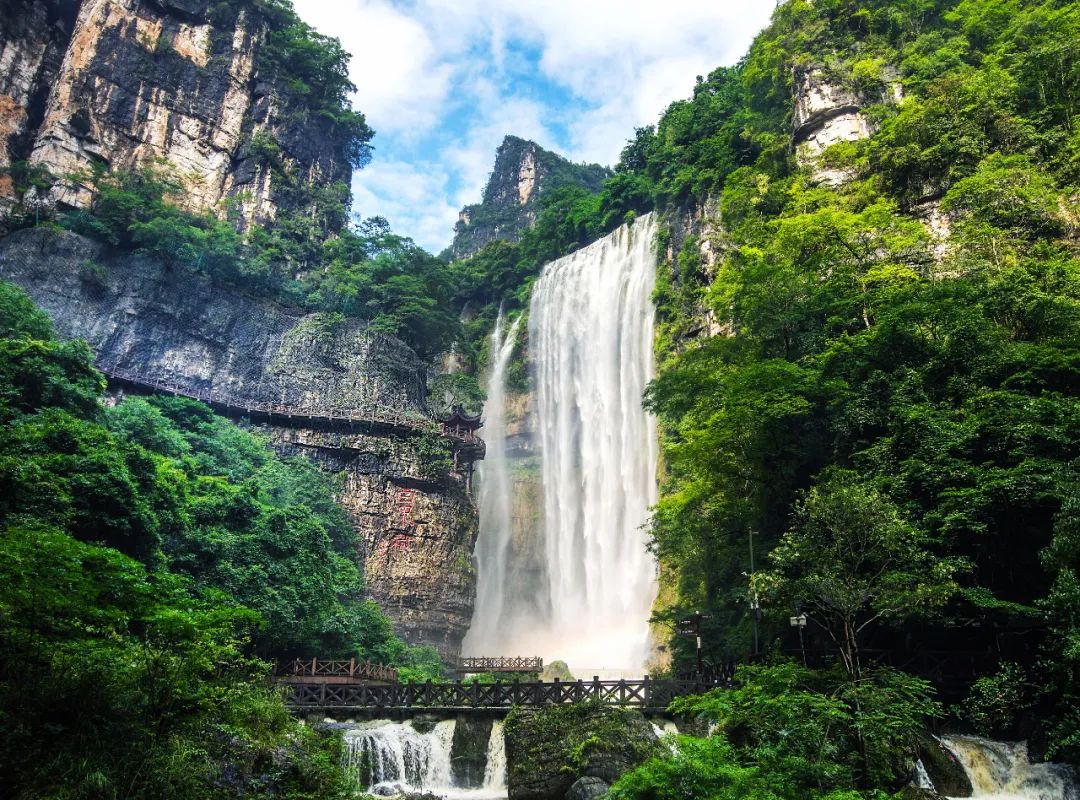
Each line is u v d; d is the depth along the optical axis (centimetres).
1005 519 2592
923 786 2123
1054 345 2861
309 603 3700
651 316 6806
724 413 3241
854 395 3047
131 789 1451
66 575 1477
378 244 7862
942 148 4691
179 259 6269
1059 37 4847
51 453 2836
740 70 7625
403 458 6172
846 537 2250
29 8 7194
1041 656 2372
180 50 7775
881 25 6138
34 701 1489
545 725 2331
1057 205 4075
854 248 4184
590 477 6994
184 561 3262
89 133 6875
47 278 5716
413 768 2452
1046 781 2164
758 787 1647
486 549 7412
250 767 1722
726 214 5688
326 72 8744
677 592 4709
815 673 2119
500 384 8206
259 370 6381
